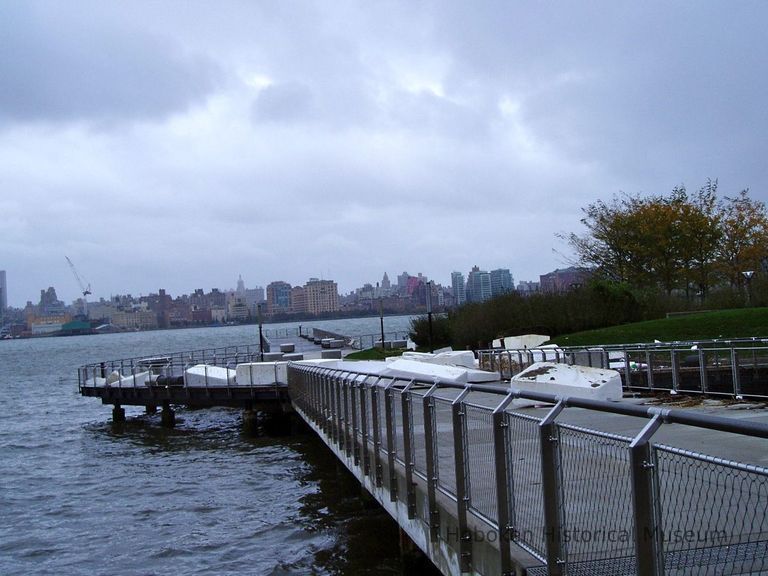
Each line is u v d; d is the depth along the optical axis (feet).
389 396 35.91
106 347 619.67
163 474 80.48
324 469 75.51
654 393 66.28
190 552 50.67
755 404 53.01
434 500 29.30
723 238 177.99
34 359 474.49
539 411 49.32
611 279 170.40
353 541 49.26
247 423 104.63
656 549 14.93
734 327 116.06
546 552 19.17
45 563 50.88
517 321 144.15
